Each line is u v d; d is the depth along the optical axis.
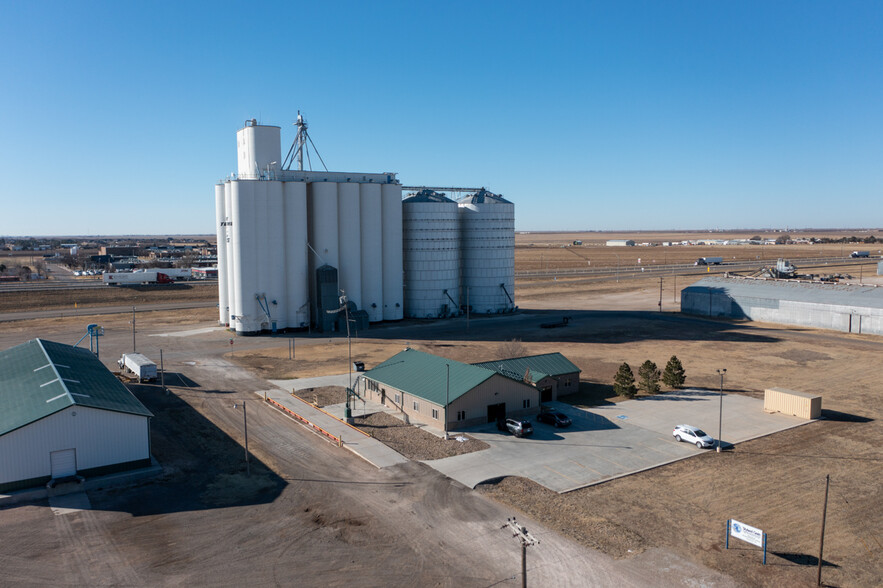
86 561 31.67
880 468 43.78
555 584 29.58
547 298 155.75
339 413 57.03
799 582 29.66
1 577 30.11
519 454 46.59
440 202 117.12
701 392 64.81
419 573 30.58
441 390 54.19
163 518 36.50
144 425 43.28
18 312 128.12
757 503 38.28
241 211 95.56
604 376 72.31
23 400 43.59
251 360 80.38
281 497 39.34
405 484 41.19
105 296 155.00
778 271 167.75
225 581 29.94
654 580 29.84
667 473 43.03
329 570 30.92
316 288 103.56
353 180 108.38
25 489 39.59
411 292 118.31
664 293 164.00
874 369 74.38
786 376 71.38
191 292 166.00
